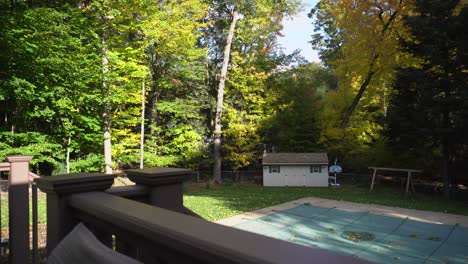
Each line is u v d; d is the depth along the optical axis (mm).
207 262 737
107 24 11984
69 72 10562
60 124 12242
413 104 13102
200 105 18453
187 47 15484
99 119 12547
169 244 850
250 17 18094
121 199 1284
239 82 18547
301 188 15969
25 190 2826
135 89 13203
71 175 1549
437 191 14617
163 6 14312
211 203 10844
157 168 1791
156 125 17844
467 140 11695
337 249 6484
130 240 1098
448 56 12227
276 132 19609
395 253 6270
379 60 15758
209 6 17281
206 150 18797
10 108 10727
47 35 9875
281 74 20328
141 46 13570
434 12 12336
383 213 9641
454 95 11766
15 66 9883
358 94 17219
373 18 15305
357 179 17609
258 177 18812
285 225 8258
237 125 17609
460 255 6156
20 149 10070
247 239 741
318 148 19281
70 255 996
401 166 15938
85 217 1363
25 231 2805
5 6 9781
